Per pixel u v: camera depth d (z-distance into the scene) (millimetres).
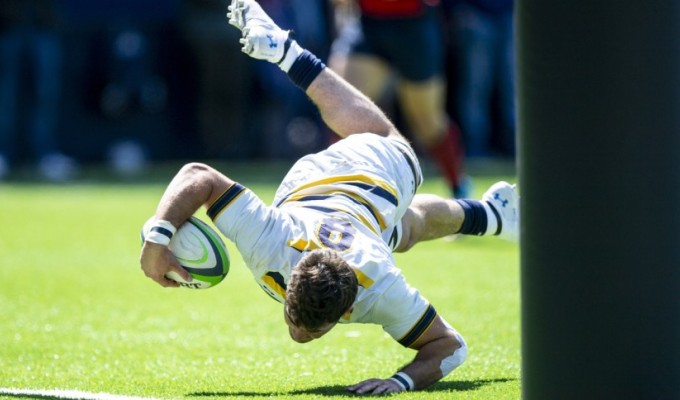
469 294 23375
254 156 61469
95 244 32719
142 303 22781
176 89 62531
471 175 51969
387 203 14914
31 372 15961
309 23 53656
